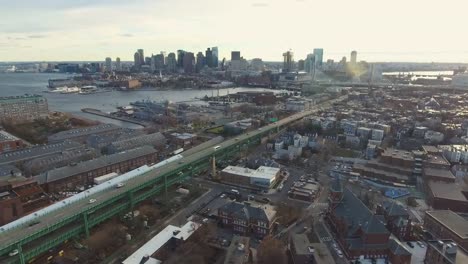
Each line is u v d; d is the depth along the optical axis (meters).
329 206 170.12
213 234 157.75
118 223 166.75
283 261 130.38
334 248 144.50
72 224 148.25
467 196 194.88
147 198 193.25
